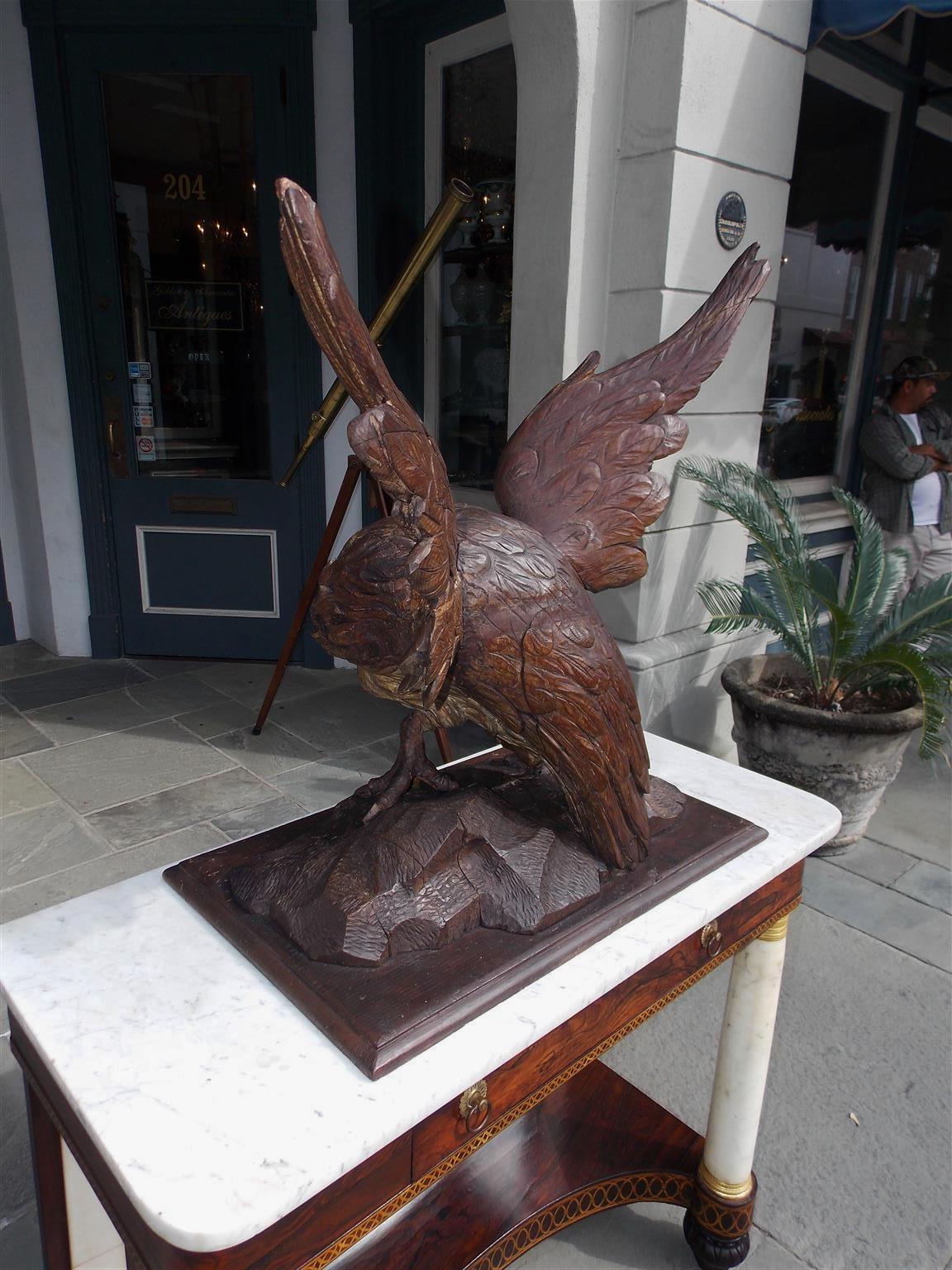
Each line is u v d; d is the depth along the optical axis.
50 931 0.98
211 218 3.46
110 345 3.54
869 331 3.79
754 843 1.20
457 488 3.55
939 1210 1.52
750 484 2.69
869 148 3.49
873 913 2.37
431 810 1.00
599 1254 1.46
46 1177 1.02
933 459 3.63
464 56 3.12
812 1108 1.72
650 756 1.52
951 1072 1.82
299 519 3.73
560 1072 0.97
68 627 3.91
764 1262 1.43
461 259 3.33
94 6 3.15
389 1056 0.79
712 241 2.46
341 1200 0.77
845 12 2.47
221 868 1.06
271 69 3.25
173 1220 0.65
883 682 2.69
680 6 2.18
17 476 3.85
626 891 1.04
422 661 0.85
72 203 3.35
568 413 1.12
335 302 0.71
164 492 3.73
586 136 2.30
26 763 2.95
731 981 1.31
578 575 1.10
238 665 3.91
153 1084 0.77
